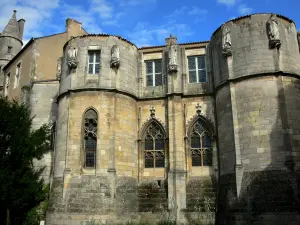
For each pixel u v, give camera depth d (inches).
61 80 1170.0
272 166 894.4
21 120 1063.0
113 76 1112.8
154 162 1139.9
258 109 949.2
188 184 1074.1
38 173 1162.0
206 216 1005.8
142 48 1251.2
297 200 848.9
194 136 1135.6
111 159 1032.2
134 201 1059.9
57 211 987.9
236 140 957.2
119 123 1088.8
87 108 1072.8
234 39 1043.9
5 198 932.6
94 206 971.9
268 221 847.1
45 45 1493.6
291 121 927.7
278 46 992.9
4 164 980.6
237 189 911.7
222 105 1039.0
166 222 998.4
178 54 1202.6
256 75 975.6
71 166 1026.7
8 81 1721.2
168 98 1151.0
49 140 1253.1
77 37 1157.1
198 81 1189.7
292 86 968.9
